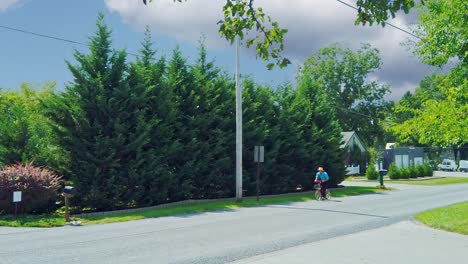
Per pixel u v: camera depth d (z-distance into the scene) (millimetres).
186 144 25109
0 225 15766
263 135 29047
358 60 75438
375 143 89688
